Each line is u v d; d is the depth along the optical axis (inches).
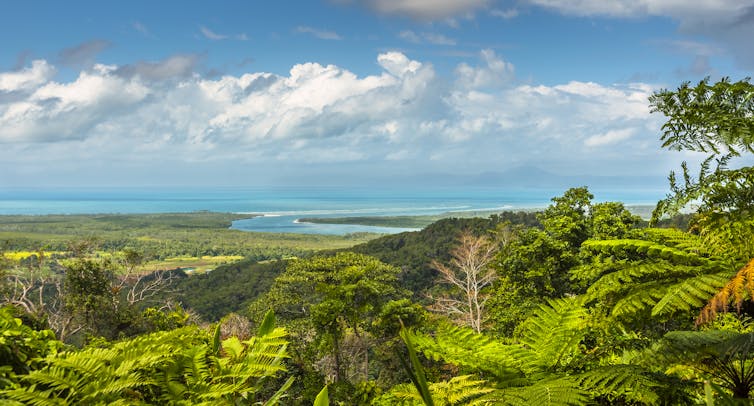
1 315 75.5
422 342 81.4
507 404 65.2
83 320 1059.9
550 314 86.0
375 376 1204.5
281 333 85.4
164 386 72.4
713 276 77.9
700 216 90.1
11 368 62.0
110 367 66.2
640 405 78.5
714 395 67.5
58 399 58.5
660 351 73.5
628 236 626.8
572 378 72.7
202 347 82.8
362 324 949.8
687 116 84.9
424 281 1801.2
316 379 778.8
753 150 80.4
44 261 1110.4
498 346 81.4
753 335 66.1
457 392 71.9
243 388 78.6
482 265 1049.5
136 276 1231.5
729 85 81.0
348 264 1047.6
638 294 83.5
